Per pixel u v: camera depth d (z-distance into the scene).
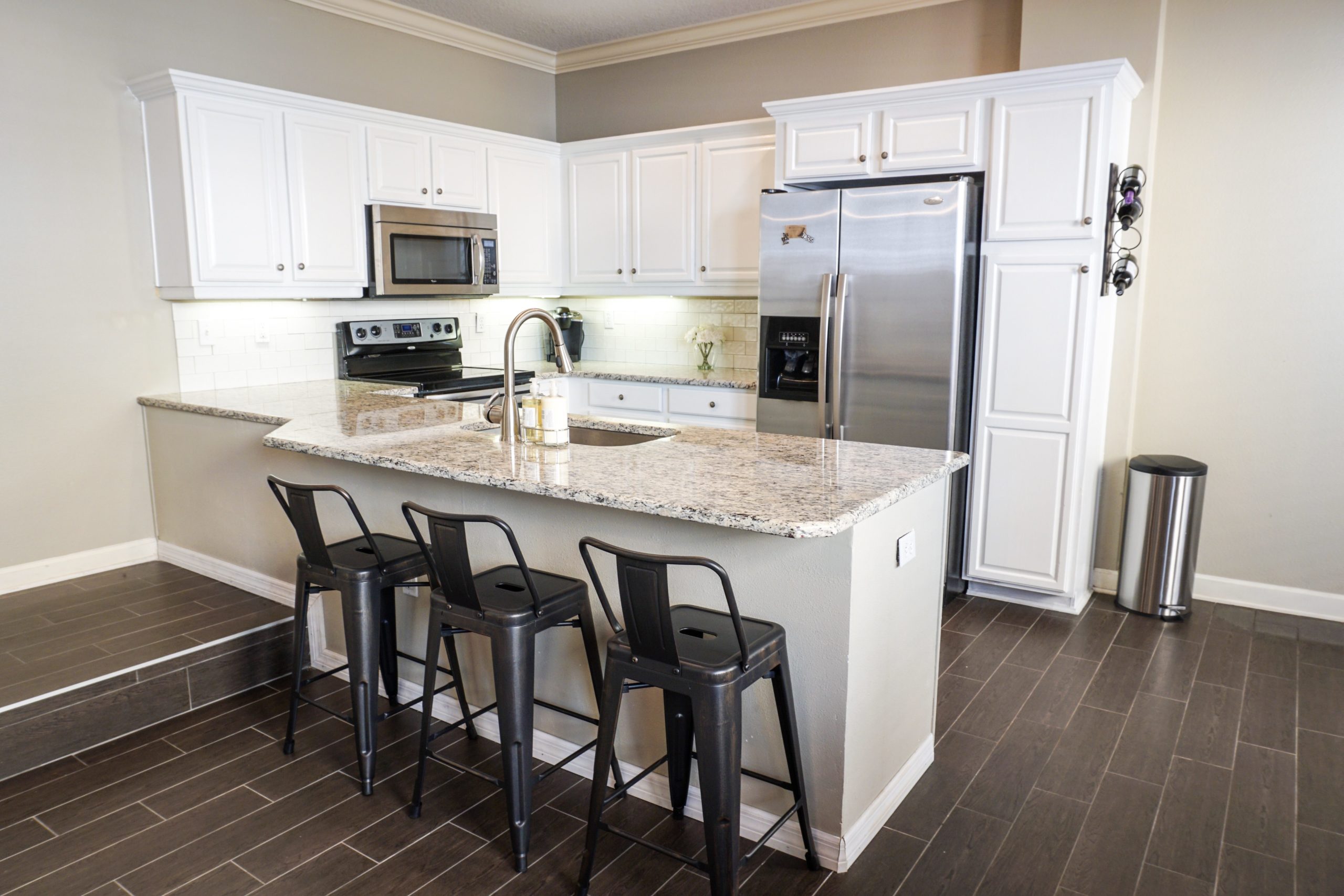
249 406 3.49
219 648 2.89
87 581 3.60
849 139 3.84
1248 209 3.54
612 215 4.99
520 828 2.01
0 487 3.47
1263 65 3.43
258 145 3.78
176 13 3.81
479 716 2.68
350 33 4.46
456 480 2.29
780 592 2.02
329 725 2.73
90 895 1.95
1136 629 3.49
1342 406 3.47
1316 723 2.71
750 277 4.52
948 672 3.09
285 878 2.00
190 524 3.76
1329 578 3.59
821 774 2.02
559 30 4.98
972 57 4.15
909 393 3.70
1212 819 2.21
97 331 3.69
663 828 2.18
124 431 3.82
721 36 4.84
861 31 4.43
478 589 2.17
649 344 5.42
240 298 3.83
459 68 4.99
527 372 4.80
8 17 3.33
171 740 2.64
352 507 2.29
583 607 2.19
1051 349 3.49
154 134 3.67
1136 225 3.67
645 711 2.29
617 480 2.12
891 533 2.10
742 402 4.35
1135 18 3.53
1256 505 3.68
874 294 3.71
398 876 2.01
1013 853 2.09
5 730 2.42
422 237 4.41
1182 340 3.73
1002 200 3.51
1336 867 2.03
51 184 3.50
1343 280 3.41
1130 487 3.67
